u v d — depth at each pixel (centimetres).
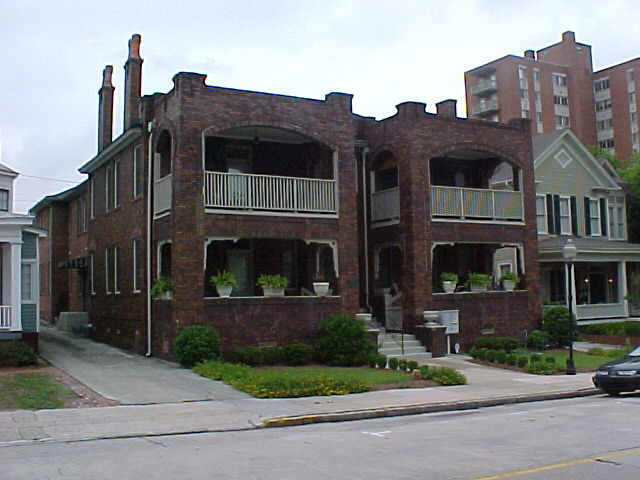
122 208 2700
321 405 1448
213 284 2327
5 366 1958
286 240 2586
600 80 8450
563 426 1211
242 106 2203
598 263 3569
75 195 3681
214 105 2159
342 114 2386
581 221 3497
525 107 7838
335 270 2328
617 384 1655
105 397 1512
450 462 907
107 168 2973
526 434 1129
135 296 2481
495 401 1561
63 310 3856
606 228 3606
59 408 1388
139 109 2697
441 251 2880
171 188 2162
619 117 8206
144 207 2398
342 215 2347
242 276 2497
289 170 2569
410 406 1445
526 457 934
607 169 3831
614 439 1070
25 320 2242
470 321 2569
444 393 1633
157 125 2336
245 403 1462
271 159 2547
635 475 819
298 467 885
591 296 3544
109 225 2886
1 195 2670
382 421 1332
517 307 2711
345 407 1426
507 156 2756
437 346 2402
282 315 2214
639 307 3416
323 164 2430
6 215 2111
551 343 2738
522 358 2122
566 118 8175
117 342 2666
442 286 2706
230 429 1224
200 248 2105
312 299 2264
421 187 2509
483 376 1962
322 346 2162
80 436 1142
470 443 1051
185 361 1995
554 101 8081
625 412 1391
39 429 1190
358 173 2709
